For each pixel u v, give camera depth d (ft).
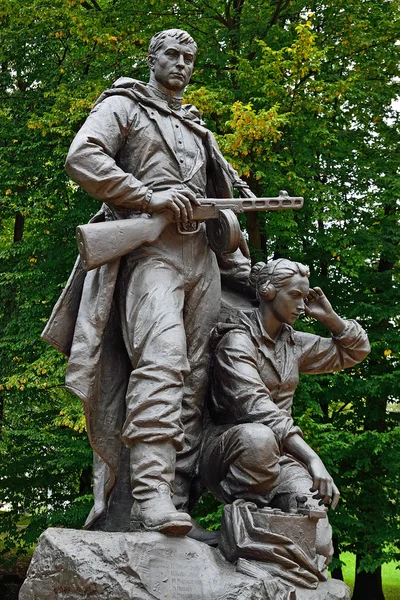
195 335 15.78
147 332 14.57
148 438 13.79
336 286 48.60
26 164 52.65
